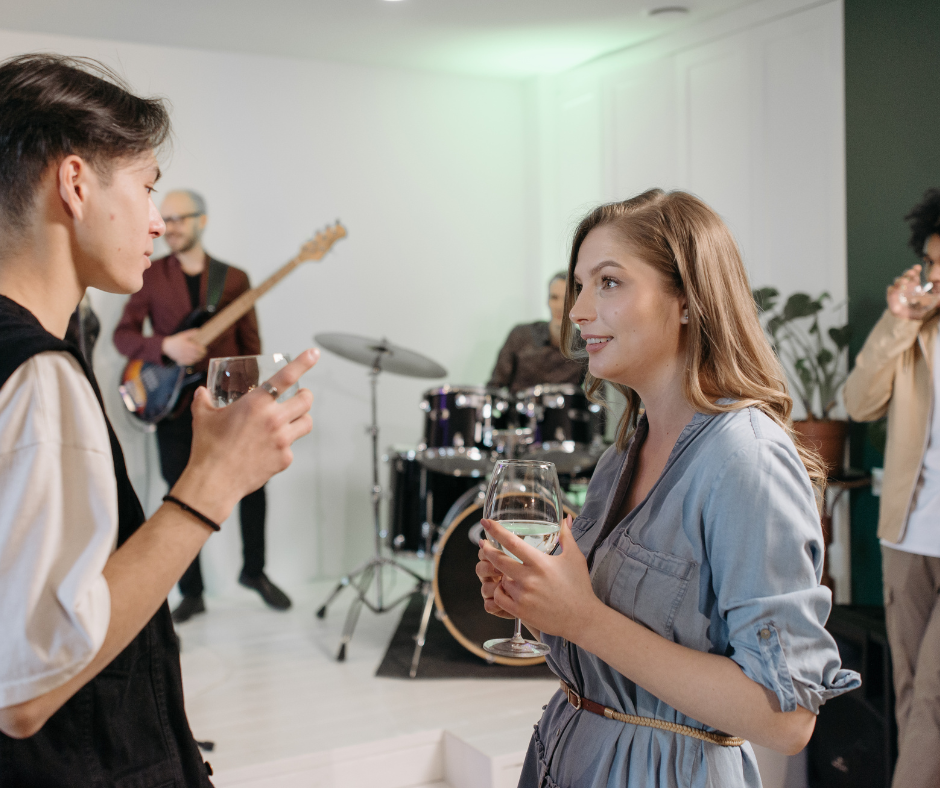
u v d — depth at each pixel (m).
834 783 2.40
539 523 0.97
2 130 0.78
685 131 4.04
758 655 0.83
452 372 4.84
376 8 3.68
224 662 3.23
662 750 0.94
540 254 4.92
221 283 4.00
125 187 0.82
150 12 3.67
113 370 3.99
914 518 2.31
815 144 3.45
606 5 3.69
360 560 4.61
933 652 2.11
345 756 2.44
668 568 0.93
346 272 4.58
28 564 0.68
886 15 3.13
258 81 4.34
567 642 1.03
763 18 3.63
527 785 1.10
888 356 2.38
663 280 1.00
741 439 0.91
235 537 4.33
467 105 4.85
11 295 0.81
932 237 2.39
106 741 0.84
